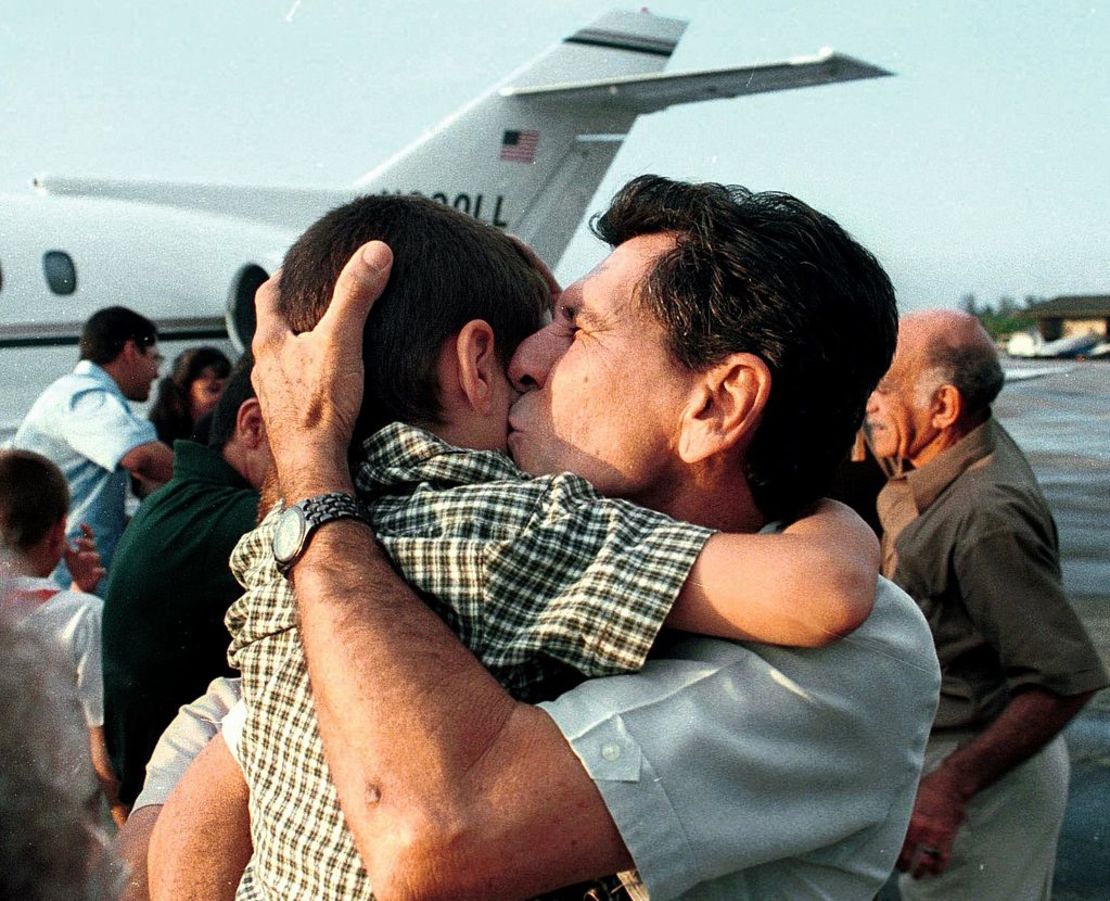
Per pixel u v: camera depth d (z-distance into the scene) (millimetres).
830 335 978
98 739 2717
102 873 596
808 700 920
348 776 832
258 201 11531
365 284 993
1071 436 19578
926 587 2271
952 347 2277
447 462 969
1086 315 65375
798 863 969
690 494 1027
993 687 2258
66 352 9594
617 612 875
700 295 976
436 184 12914
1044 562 2143
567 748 847
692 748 869
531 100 13445
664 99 13562
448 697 837
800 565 879
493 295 1062
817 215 1012
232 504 2363
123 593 2383
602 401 1008
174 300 10438
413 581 917
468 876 810
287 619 941
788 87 12719
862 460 2822
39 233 9742
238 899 979
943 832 2107
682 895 913
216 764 1114
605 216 1090
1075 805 4047
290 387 1009
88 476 5004
